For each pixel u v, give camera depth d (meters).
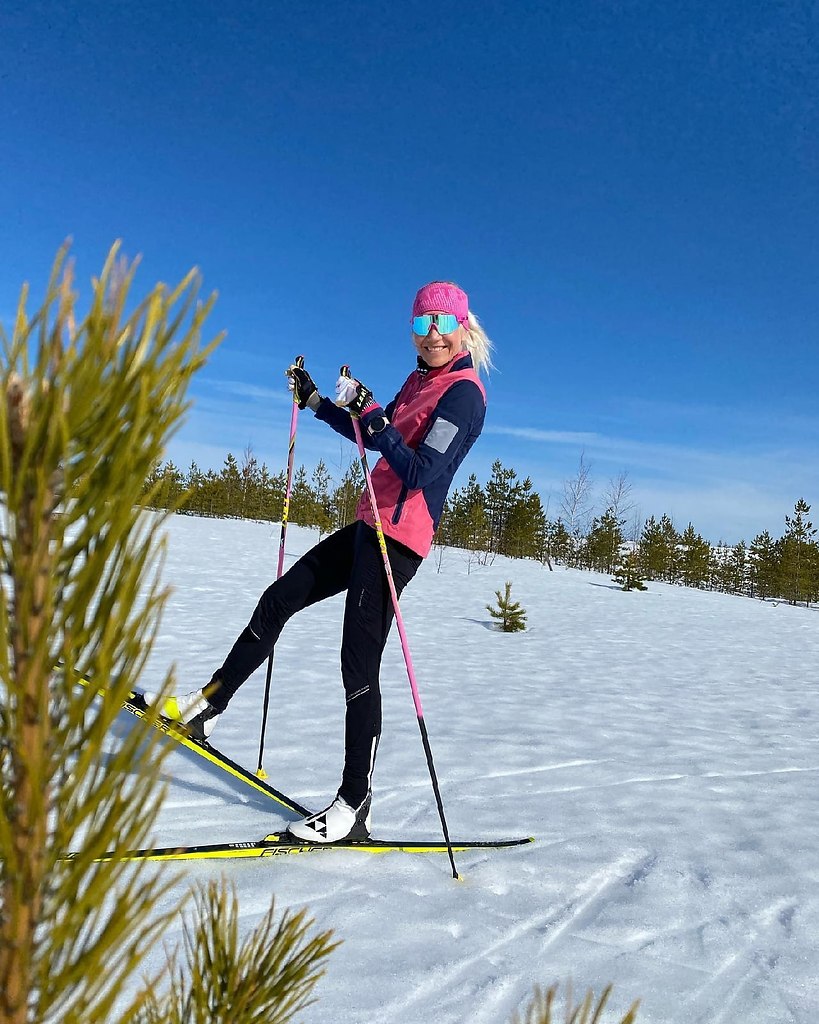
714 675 7.46
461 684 5.88
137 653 0.46
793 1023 1.62
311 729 3.86
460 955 1.78
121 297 0.44
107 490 0.42
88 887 0.46
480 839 2.63
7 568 0.43
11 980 0.43
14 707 0.43
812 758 4.20
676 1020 1.60
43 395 0.42
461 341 2.52
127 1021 0.50
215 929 0.71
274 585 2.49
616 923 2.04
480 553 30.12
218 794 2.75
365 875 2.20
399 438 2.25
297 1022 1.46
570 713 5.01
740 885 2.36
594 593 18.56
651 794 3.32
